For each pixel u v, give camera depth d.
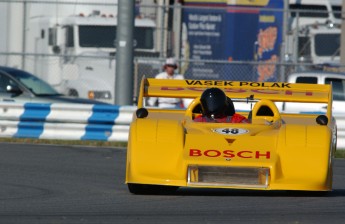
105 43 89.00
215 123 37.69
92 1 89.00
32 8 89.44
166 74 73.69
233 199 35.78
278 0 92.06
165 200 35.44
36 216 31.41
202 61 82.25
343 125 62.62
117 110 64.25
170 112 41.72
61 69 89.44
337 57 98.44
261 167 33.81
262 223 30.23
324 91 41.31
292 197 36.47
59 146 60.97
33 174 45.19
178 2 91.94
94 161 52.47
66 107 64.75
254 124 37.59
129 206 33.84
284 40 88.62
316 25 98.44
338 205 34.38
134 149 35.09
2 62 90.88
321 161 34.28
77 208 33.38
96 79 88.69
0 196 36.69
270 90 41.69
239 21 91.88
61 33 89.06
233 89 42.03
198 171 34.03
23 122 65.31
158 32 90.69
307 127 35.75
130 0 70.19
